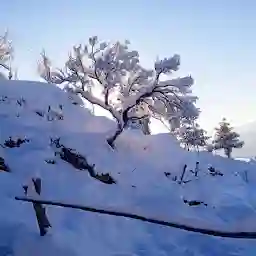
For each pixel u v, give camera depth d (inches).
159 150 1088.2
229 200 932.6
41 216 584.7
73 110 1148.5
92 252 603.8
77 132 1006.4
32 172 769.6
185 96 1001.5
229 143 1961.1
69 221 661.9
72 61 1041.5
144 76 999.6
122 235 687.1
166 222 138.9
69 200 168.9
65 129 1013.2
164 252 680.4
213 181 1028.5
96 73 1001.5
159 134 1187.3
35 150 865.5
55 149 890.1
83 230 652.1
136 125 1326.3
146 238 705.6
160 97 1004.6
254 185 1119.0
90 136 995.9
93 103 1007.0
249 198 994.1
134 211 148.6
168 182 948.6
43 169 795.4
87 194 765.9
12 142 873.5
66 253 565.9
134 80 1008.2
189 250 700.0
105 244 648.4
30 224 607.2
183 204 874.1
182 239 726.5
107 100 997.8
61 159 864.9
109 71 985.5
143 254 658.8
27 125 964.6
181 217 139.3
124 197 818.8
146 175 943.7
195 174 1035.9
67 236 612.7
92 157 909.8
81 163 869.8
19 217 616.7
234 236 128.4
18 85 1175.0
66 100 1194.0
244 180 1138.0
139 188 876.6
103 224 693.3
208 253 700.7
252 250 710.5
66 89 1138.0
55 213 665.6
